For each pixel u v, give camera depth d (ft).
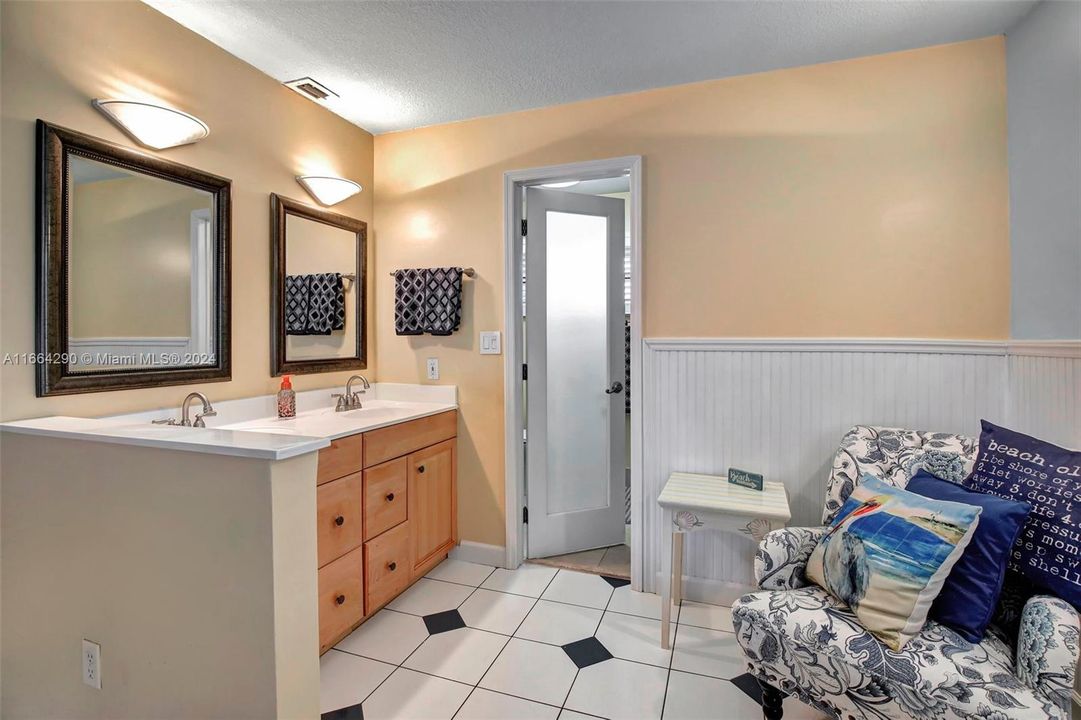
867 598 4.33
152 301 5.97
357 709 5.33
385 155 9.52
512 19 6.18
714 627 6.91
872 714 4.00
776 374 7.30
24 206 4.91
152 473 4.20
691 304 7.73
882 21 6.17
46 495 4.65
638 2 5.86
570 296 9.50
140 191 5.84
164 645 4.20
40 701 4.79
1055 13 5.56
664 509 6.45
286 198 7.74
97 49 5.44
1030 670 3.75
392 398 9.45
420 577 8.30
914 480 5.26
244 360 7.14
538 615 7.22
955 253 6.62
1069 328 5.45
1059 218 5.57
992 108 6.47
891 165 6.87
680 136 7.77
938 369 6.64
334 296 8.70
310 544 4.12
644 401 7.94
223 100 6.80
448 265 9.12
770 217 7.36
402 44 6.70
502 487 8.84
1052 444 5.17
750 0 5.81
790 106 7.27
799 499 7.23
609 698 5.51
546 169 8.46
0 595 4.91
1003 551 4.25
